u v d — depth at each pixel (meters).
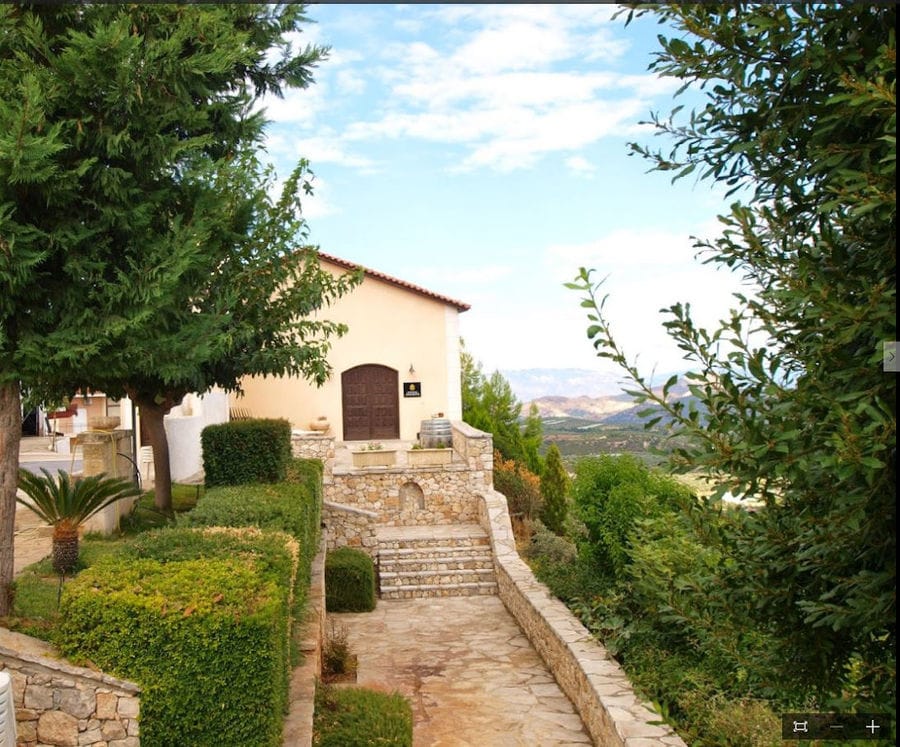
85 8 7.70
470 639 13.77
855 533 2.83
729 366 3.23
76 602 5.43
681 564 4.98
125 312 7.43
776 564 3.37
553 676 11.55
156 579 5.80
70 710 5.23
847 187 2.64
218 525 8.23
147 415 11.62
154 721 5.33
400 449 25.22
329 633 13.41
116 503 11.18
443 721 9.92
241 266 10.17
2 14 6.99
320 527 16.27
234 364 10.92
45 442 22.20
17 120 6.15
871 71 2.76
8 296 6.80
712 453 3.00
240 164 9.70
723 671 7.49
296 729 6.61
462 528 20.11
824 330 2.82
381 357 28.58
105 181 7.34
